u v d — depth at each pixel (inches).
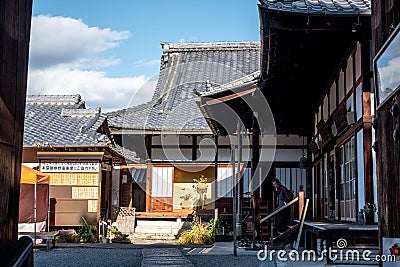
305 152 552.1
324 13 256.1
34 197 443.8
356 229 265.3
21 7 113.1
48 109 673.6
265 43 301.6
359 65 302.5
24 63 116.3
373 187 284.7
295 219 439.8
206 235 468.4
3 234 102.3
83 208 534.0
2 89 101.0
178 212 644.1
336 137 388.5
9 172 106.5
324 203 449.1
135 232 623.5
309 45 306.0
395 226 148.9
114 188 681.6
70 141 547.5
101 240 526.6
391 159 153.5
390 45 147.9
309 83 421.7
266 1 260.7
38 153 538.6
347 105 340.2
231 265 300.8
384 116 161.6
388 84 151.4
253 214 390.6
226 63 808.9
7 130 104.5
